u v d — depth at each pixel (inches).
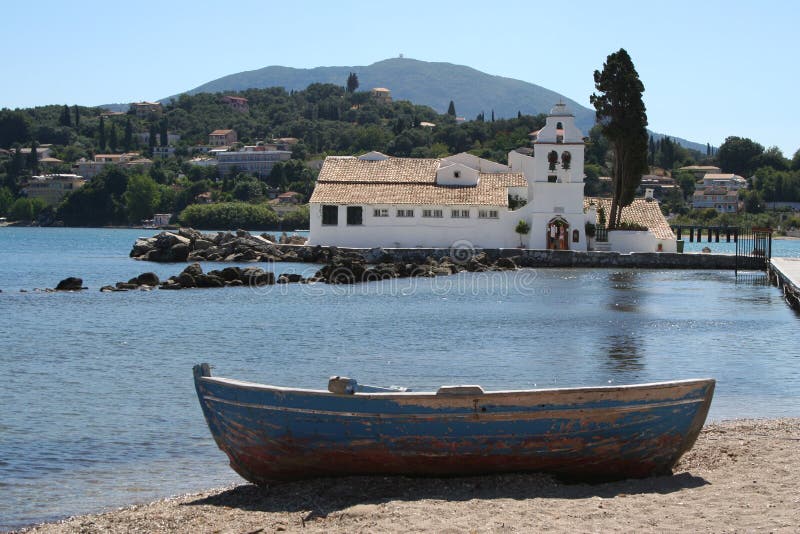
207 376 637.9
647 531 501.4
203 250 3508.9
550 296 2066.9
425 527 511.2
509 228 3257.9
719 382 1018.7
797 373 1079.6
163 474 676.1
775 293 2140.7
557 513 534.0
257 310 1788.9
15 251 4261.8
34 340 1368.1
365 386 672.4
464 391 585.9
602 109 3164.4
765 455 666.8
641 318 1642.5
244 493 616.4
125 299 1998.0
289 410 599.8
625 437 599.8
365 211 3321.9
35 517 584.1
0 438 772.6
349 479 613.3
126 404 906.7
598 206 3422.7
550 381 1016.2
